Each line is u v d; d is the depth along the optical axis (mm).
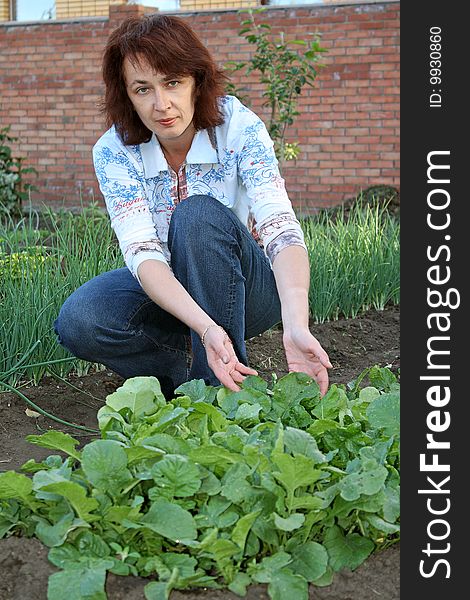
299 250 2400
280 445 1821
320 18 10195
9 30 11695
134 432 2100
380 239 5164
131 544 1812
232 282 2547
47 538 1745
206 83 2475
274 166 2557
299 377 2273
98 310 2691
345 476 1875
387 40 9984
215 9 10625
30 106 11711
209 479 1854
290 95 8055
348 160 10305
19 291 3494
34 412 2951
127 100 2559
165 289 2410
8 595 1714
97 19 11258
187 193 2676
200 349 2543
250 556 1796
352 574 1807
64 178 11656
